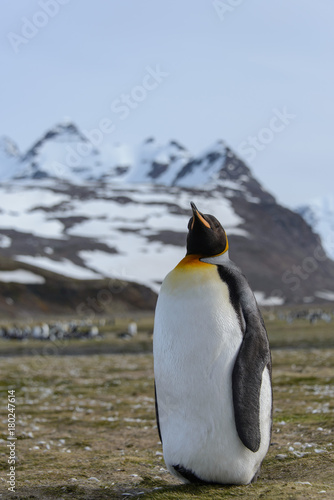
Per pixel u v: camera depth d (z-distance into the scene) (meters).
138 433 11.78
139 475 8.18
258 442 6.21
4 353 47.72
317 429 10.49
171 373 6.49
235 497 6.09
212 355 6.31
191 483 6.76
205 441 6.41
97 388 20.33
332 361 24.83
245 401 6.20
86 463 9.14
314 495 5.91
